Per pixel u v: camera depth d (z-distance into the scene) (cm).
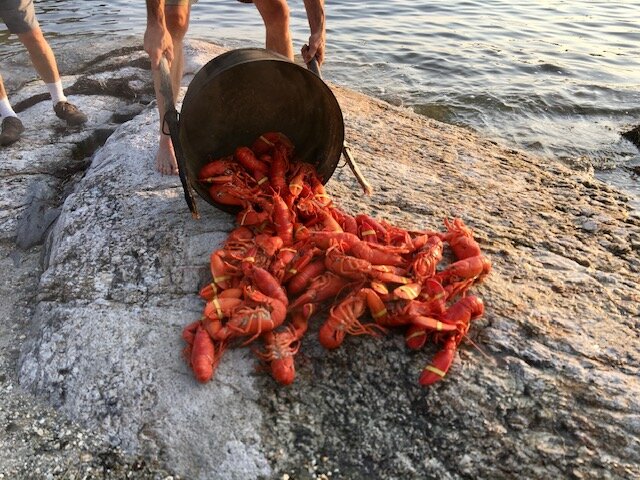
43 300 367
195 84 354
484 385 300
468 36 1234
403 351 316
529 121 822
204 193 387
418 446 282
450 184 499
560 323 336
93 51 939
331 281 339
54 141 618
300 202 384
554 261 393
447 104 858
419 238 374
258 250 354
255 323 308
